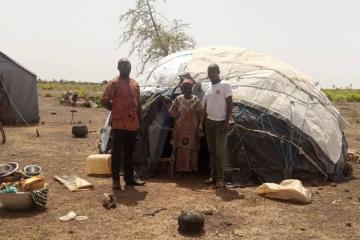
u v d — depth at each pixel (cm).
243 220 588
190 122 801
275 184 710
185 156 809
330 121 892
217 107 729
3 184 655
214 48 1016
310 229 561
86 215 596
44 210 615
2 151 1084
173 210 623
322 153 832
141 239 515
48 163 952
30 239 511
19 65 1650
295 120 833
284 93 870
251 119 811
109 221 574
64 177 798
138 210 621
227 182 777
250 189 748
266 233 542
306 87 927
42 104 2814
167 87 898
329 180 834
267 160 795
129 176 760
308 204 671
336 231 557
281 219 595
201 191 729
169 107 844
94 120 1941
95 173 838
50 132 1464
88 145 1203
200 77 892
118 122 719
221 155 739
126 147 743
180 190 734
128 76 731
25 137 1327
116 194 703
